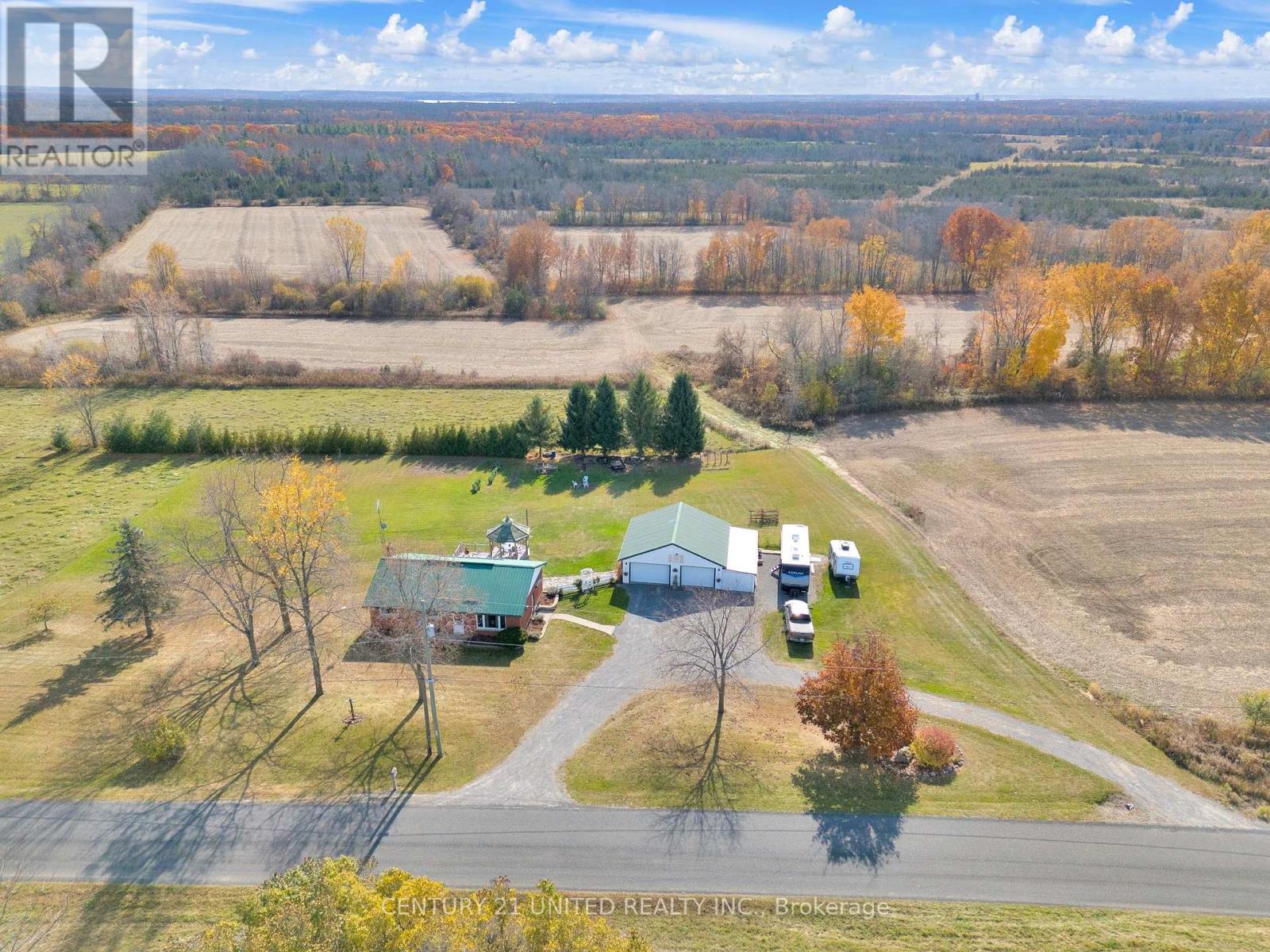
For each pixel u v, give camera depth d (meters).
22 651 52.16
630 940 25.75
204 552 58.78
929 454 83.44
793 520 69.62
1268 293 90.62
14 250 135.25
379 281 142.75
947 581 60.97
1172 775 41.94
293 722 45.41
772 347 107.62
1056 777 41.44
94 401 97.56
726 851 36.84
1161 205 187.75
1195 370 96.88
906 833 37.84
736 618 56.22
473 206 187.38
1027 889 35.03
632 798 39.94
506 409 95.62
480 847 37.09
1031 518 70.56
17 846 36.97
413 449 84.19
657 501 73.56
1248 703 45.56
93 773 41.50
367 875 31.33
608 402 80.62
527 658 51.50
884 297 94.81
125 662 51.16
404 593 46.69
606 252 143.25
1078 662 52.47
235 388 102.69
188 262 151.12
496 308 133.62
